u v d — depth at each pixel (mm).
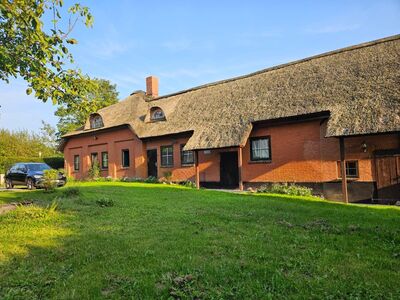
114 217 8859
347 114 13531
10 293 4270
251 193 14883
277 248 5762
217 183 20203
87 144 31188
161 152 24016
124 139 26938
